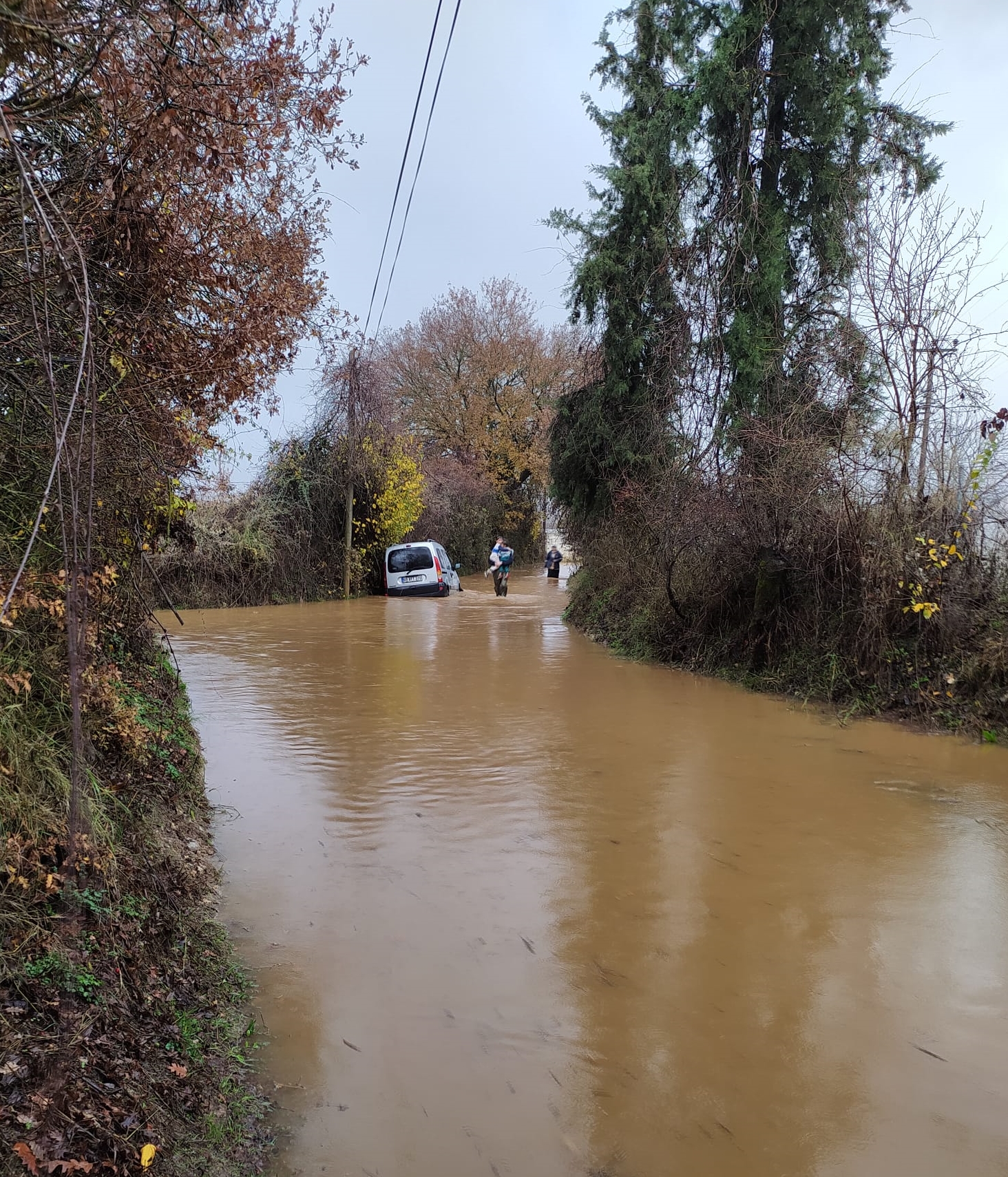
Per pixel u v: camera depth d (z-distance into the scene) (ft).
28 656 12.28
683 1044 10.16
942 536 27.55
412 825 17.51
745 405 40.34
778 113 43.09
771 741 24.29
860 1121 8.86
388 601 76.84
